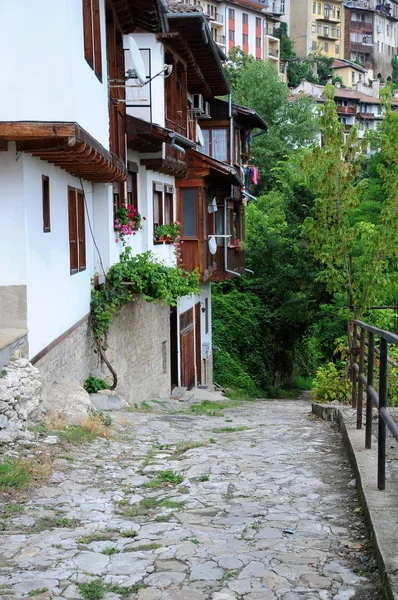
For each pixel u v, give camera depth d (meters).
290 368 32.75
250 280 30.80
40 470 6.79
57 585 4.17
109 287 14.42
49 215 10.27
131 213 15.98
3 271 8.97
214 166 20.56
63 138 8.53
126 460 7.88
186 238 20.92
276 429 10.38
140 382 16.80
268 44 89.00
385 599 3.75
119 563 4.53
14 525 5.31
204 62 21.08
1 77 8.36
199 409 16.52
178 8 17.59
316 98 82.81
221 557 4.59
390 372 12.18
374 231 14.27
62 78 8.37
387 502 5.04
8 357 8.28
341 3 112.62
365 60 117.31
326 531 5.09
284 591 4.03
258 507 5.80
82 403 10.12
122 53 14.55
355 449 6.92
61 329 11.04
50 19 8.30
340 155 14.15
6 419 7.68
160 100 17.16
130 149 16.25
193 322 23.70
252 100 52.84
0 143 8.52
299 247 30.02
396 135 13.97
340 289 14.41
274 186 50.22
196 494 6.33
